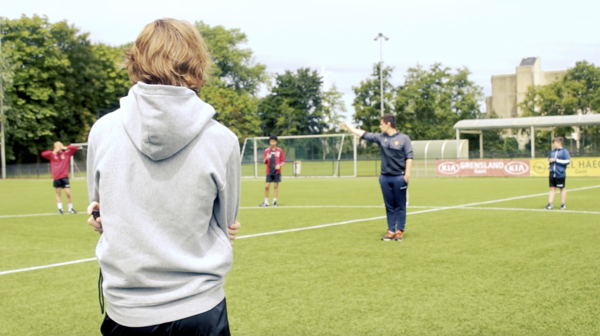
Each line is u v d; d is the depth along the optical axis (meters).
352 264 6.60
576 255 6.93
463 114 61.38
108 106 53.97
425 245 7.89
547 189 19.48
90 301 5.14
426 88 60.31
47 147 49.16
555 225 9.86
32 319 4.58
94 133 1.82
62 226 11.05
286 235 9.14
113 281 1.75
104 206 1.75
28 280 6.02
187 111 1.69
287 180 30.75
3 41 46.34
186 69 1.81
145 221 1.73
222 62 67.75
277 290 5.37
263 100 79.44
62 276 6.22
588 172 27.53
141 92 1.66
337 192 20.16
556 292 5.11
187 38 1.83
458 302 4.84
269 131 78.19
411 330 4.11
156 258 1.71
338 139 34.78
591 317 4.34
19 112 44.66
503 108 84.81
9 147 46.91
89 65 51.31
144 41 1.80
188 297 1.76
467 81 62.09
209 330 1.79
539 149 50.06
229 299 5.07
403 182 8.31
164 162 1.73
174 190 1.73
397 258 6.93
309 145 35.59
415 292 5.21
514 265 6.38
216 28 68.25
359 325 4.25
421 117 60.97
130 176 1.73
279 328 4.21
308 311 4.64
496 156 37.62
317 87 79.69
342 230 9.71
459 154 34.44
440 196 17.06
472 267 6.30
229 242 1.92
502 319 4.33
